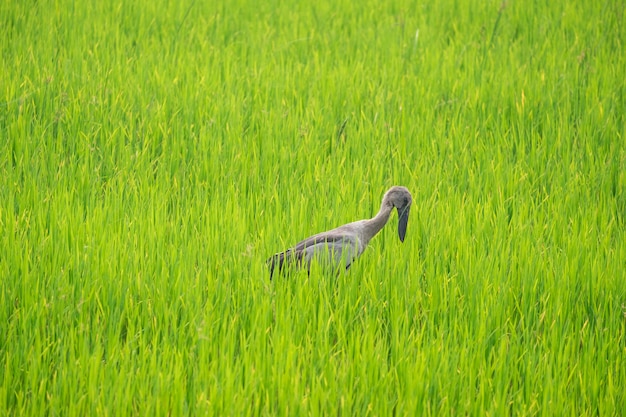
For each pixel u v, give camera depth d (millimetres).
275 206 19672
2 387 12688
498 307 15477
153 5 36688
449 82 28781
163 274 15875
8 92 25375
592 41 32875
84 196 20281
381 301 15867
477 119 25891
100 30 32656
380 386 13023
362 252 18000
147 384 12781
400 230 18203
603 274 16812
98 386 12969
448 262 17672
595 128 25219
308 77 28938
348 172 21766
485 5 38281
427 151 23438
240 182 21125
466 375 13562
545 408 12789
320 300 15484
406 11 37406
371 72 29812
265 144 23328
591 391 13453
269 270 16969
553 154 23578
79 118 24266
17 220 18141
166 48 31266
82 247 17422
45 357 13562
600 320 15273
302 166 22094
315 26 35219
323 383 13289
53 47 30188
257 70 29547
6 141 22453
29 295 15133
